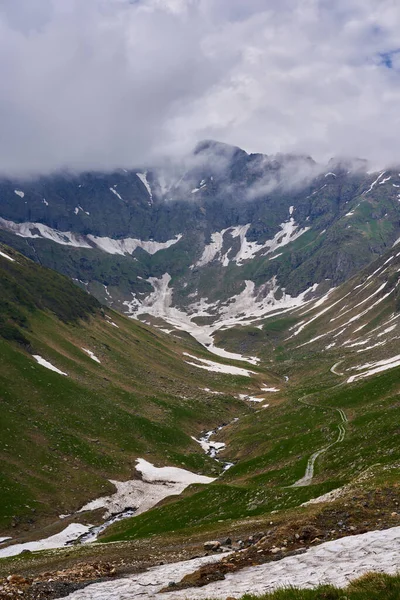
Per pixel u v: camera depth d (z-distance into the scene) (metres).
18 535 98.44
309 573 27.05
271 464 114.56
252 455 138.38
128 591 30.81
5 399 146.00
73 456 133.00
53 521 105.50
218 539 48.91
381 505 39.50
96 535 98.56
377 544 30.17
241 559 33.78
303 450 112.19
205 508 84.50
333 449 99.25
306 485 80.44
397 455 76.81
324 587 21.38
